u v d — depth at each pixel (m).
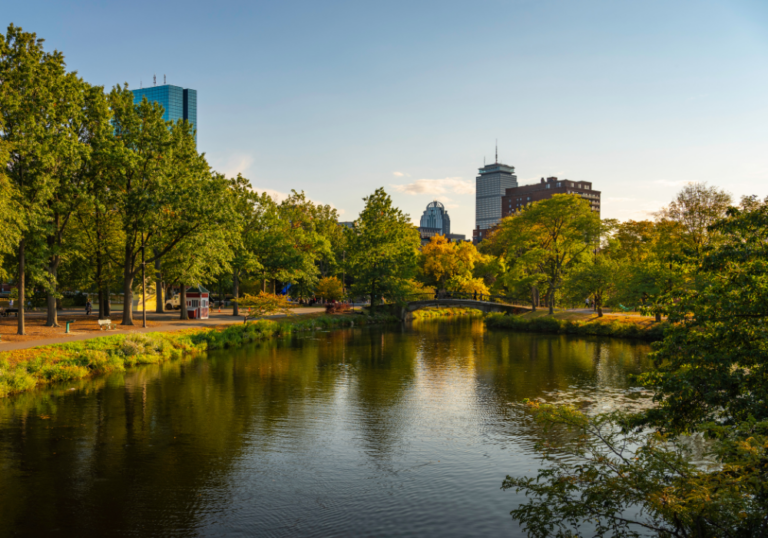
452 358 36.34
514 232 69.19
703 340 12.00
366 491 13.84
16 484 13.91
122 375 27.92
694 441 17.11
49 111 33.09
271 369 31.02
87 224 43.34
